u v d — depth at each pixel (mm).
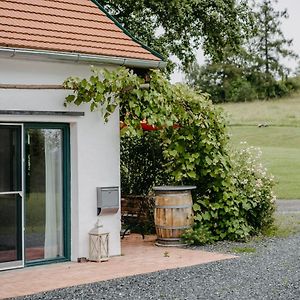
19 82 10719
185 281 9727
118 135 12094
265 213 14398
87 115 11617
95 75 11625
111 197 11805
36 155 11141
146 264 11156
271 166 37469
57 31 11820
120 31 12992
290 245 13156
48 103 11062
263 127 55000
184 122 13570
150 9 21922
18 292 9047
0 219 10602
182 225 13164
